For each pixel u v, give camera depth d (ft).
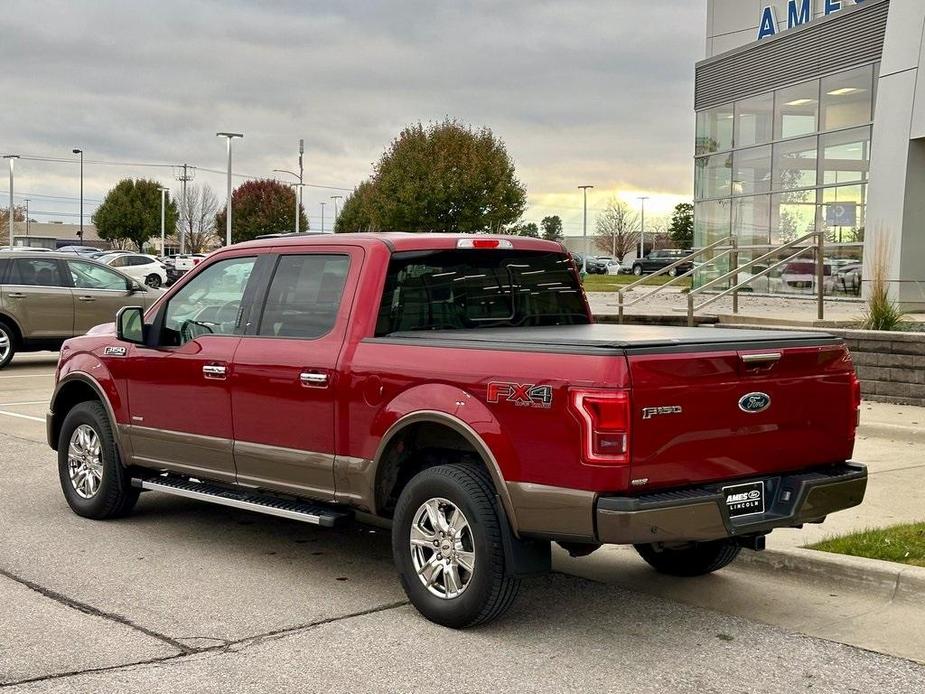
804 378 18.07
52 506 27.12
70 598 19.43
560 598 19.79
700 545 20.48
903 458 30.96
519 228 165.89
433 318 20.72
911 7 67.15
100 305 59.93
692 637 17.62
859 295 70.13
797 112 80.74
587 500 15.94
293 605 19.20
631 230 350.43
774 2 93.20
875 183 69.92
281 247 21.90
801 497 17.67
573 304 23.41
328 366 19.79
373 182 155.53
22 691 14.92
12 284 57.72
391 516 19.79
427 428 18.90
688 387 16.43
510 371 17.01
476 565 17.25
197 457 22.68
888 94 68.80
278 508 20.71
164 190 283.18
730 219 89.04
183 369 22.75
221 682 15.38
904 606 19.25
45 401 47.19
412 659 16.43
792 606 19.35
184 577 20.94
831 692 15.30
